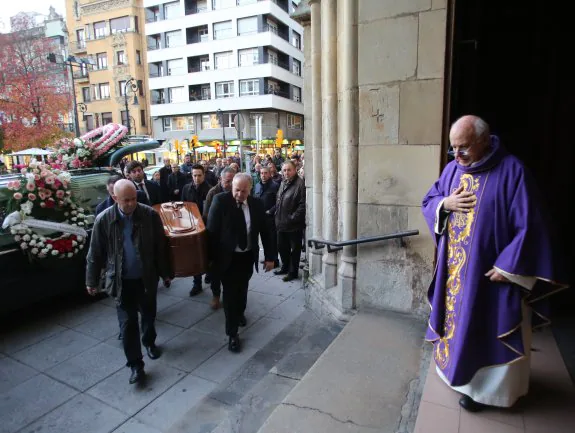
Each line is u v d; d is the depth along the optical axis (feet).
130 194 10.10
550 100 11.71
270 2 112.57
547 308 6.49
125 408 9.59
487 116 12.50
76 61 67.51
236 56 117.19
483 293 6.49
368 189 10.82
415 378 8.16
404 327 10.23
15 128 63.26
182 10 120.67
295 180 17.90
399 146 10.29
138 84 130.93
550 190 11.89
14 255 13.57
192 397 9.98
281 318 14.43
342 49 11.18
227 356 11.93
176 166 28.09
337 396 7.71
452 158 11.03
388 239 10.75
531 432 6.28
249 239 12.16
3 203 14.08
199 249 11.64
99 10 130.62
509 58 12.14
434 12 9.47
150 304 11.30
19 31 71.31
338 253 12.67
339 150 12.10
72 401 9.88
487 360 6.53
